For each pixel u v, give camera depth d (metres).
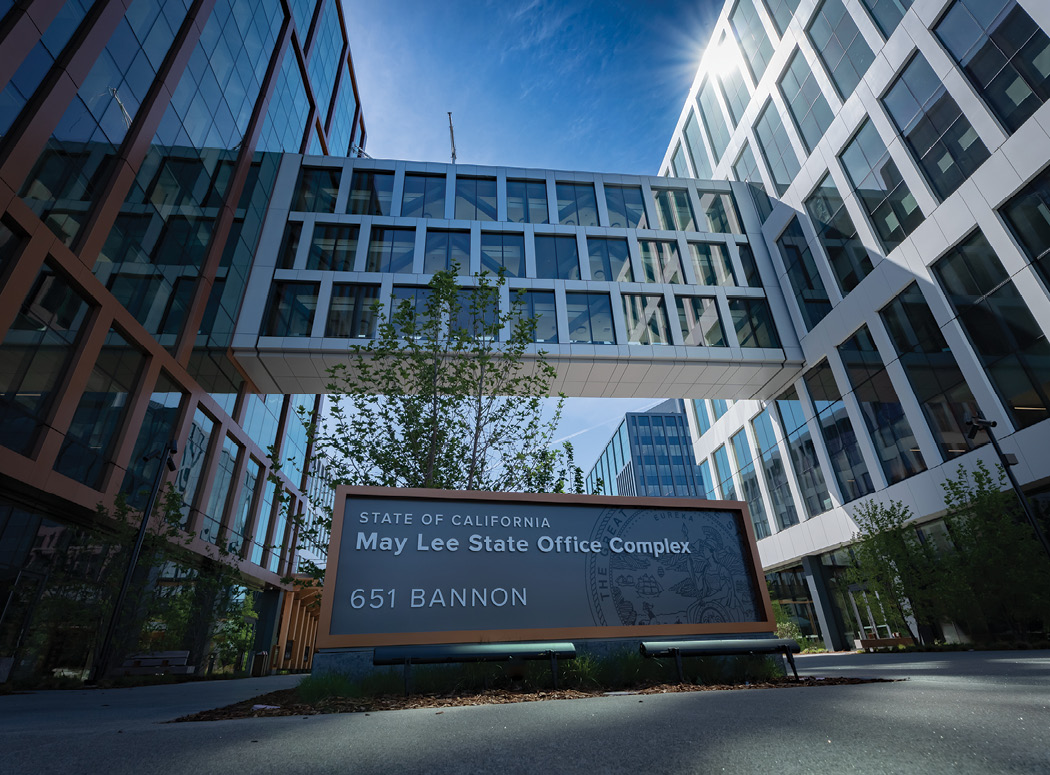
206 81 23.14
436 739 2.88
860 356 24.05
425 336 12.27
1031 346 16.55
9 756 2.56
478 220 30.00
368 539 6.94
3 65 13.21
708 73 37.19
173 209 20.67
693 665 6.59
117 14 17.06
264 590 30.11
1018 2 17.11
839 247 25.17
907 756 2.12
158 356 19.33
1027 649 13.27
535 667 6.24
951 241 19.27
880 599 18.91
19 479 13.02
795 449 28.98
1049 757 2.02
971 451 18.27
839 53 24.72
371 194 30.23
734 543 8.03
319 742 2.85
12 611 12.94
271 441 31.17
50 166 14.60
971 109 18.52
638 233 30.94
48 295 14.51
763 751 2.30
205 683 14.95
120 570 14.98
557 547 7.41
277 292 26.48
